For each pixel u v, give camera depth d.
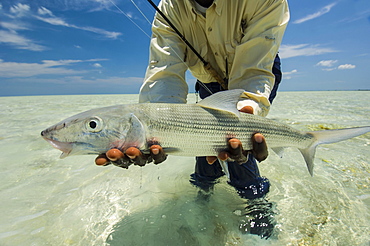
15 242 0.34
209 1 0.52
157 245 0.34
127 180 0.54
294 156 0.67
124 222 0.39
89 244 0.34
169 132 0.35
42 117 1.36
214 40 0.55
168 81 0.49
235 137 0.37
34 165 0.62
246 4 0.49
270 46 0.48
